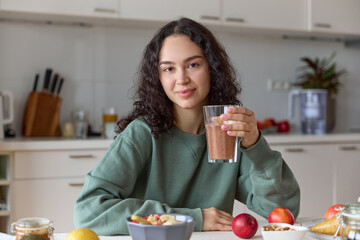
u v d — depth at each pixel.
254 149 1.22
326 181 3.32
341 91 4.03
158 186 1.34
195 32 1.28
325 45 3.98
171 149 1.36
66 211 2.75
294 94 3.60
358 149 3.41
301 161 3.24
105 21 3.22
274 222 1.18
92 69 3.37
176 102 1.29
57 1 2.90
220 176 1.41
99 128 3.38
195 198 1.39
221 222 1.18
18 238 0.92
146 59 1.33
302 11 3.49
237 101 1.44
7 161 2.68
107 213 1.17
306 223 1.23
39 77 3.25
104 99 3.40
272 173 1.27
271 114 3.82
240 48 3.72
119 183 1.28
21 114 3.22
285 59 3.86
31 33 3.23
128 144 1.30
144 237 0.89
